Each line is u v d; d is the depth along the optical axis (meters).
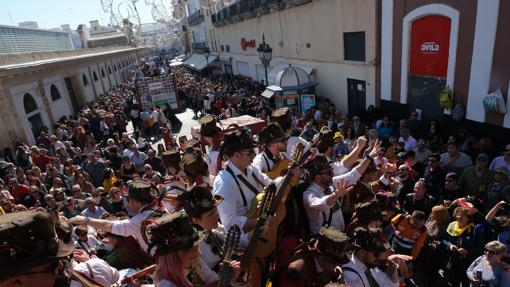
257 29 23.91
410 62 10.33
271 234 2.46
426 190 5.89
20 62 16.33
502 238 4.60
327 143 3.62
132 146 10.38
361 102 13.28
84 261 2.38
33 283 1.42
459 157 7.04
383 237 2.56
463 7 8.16
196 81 30.62
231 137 2.65
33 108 17.48
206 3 23.42
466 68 8.40
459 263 4.86
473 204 5.46
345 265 2.57
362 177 3.68
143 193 3.13
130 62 54.94
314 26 15.69
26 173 9.52
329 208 2.92
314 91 16.53
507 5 7.15
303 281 2.25
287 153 3.56
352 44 13.17
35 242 1.40
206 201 2.34
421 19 9.62
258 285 2.42
